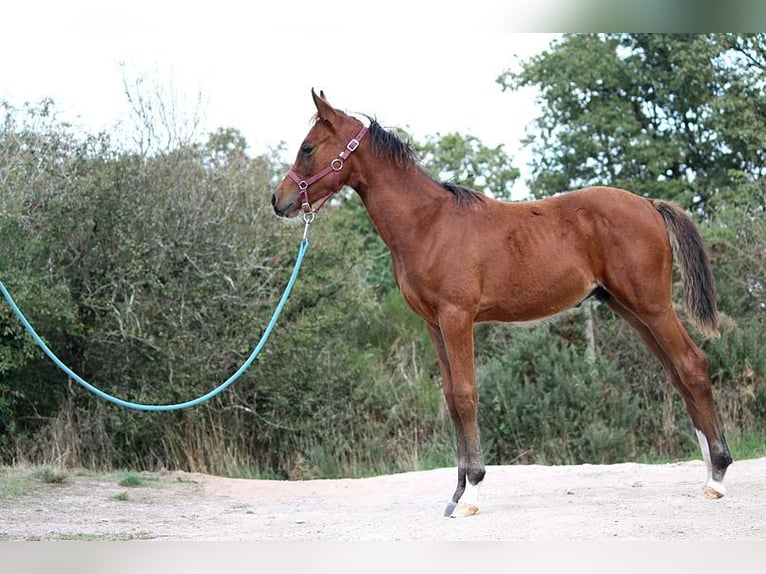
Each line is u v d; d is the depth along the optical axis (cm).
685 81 1886
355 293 1529
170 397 1298
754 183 1725
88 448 1284
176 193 1343
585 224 743
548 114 2022
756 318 1530
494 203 752
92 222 1302
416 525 682
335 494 987
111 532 705
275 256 1425
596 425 1390
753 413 1447
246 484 1065
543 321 757
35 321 1233
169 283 1299
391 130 761
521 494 866
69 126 1341
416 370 1584
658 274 738
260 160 1579
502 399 1409
